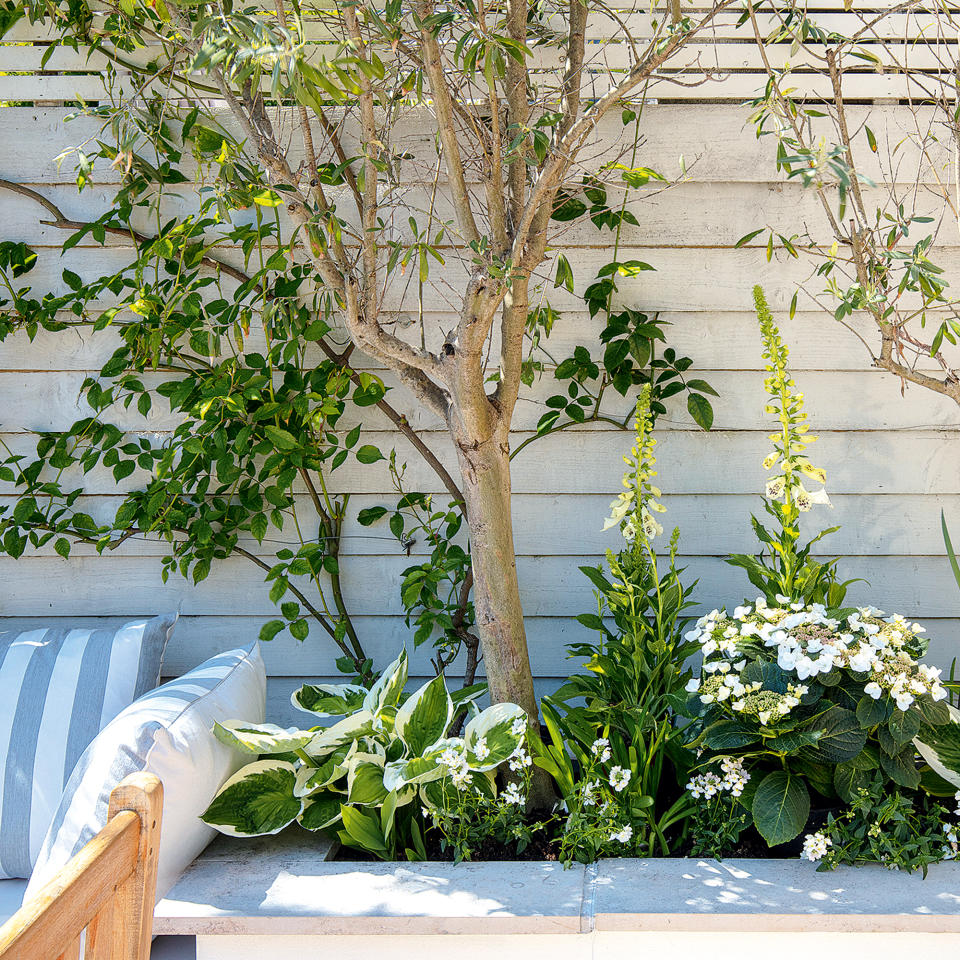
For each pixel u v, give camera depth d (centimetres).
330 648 232
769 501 223
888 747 165
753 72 217
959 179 183
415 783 172
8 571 232
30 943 76
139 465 226
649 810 173
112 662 199
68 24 215
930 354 180
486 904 149
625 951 150
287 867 163
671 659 190
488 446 181
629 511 214
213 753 168
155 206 222
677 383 220
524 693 186
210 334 214
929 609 223
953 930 143
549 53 217
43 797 186
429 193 221
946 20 213
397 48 166
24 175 226
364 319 169
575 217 216
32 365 229
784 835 157
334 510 229
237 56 126
